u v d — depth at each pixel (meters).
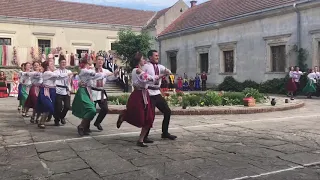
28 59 28.16
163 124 5.97
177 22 32.22
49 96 7.28
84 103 6.38
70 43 31.80
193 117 8.99
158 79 5.60
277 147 5.38
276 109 10.38
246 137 6.17
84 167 4.37
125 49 26.97
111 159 4.73
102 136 6.37
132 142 5.82
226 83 23.39
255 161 4.59
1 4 29.97
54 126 7.70
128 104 5.52
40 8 31.62
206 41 26.17
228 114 9.57
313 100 15.06
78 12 33.34
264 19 20.84
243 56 22.59
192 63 27.98
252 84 21.38
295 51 18.91
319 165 4.39
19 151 5.23
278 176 3.96
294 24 18.95
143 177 3.96
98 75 6.62
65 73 7.62
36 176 4.04
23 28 29.72
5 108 12.23
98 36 33.06
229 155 4.91
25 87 9.66
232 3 25.92
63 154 5.03
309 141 5.80
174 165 4.42
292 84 16.59
